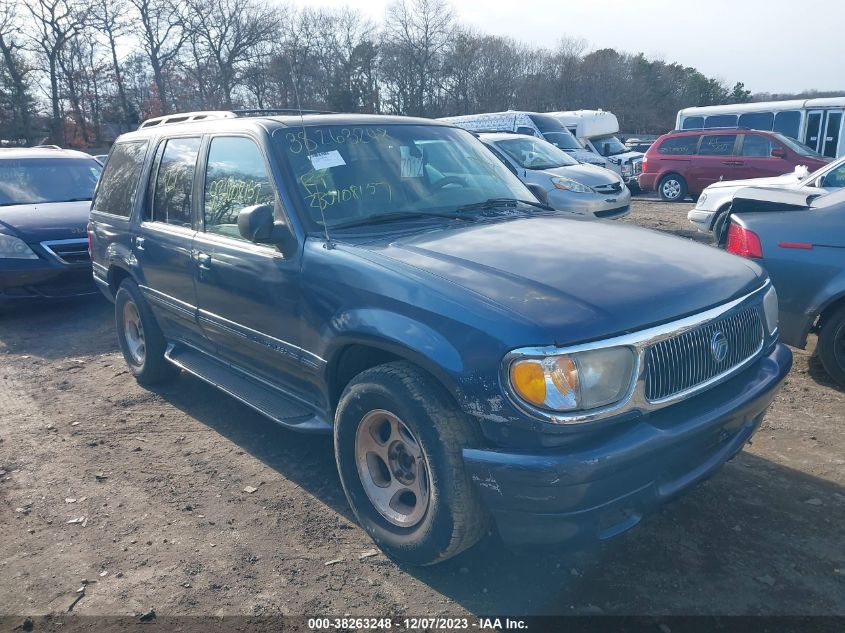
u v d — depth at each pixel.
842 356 4.81
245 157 3.91
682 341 2.72
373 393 2.96
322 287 3.25
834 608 2.77
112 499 3.82
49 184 9.03
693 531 3.29
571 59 61.12
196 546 3.35
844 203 4.78
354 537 3.38
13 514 3.71
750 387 2.97
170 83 49.03
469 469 2.64
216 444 4.46
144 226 4.86
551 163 12.26
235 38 43.06
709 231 10.20
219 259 3.96
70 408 5.16
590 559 3.12
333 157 3.82
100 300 8.73
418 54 51.84
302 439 4.49
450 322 2.69
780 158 16.06
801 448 4.07
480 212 3.90
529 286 2.77
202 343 4.53
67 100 49.19
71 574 3.18
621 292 2.74
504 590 2.95
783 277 4.84
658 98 66.31
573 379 2.47
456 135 4.62
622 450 2.48
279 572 3.13
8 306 8.25
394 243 3.29
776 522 3.34
